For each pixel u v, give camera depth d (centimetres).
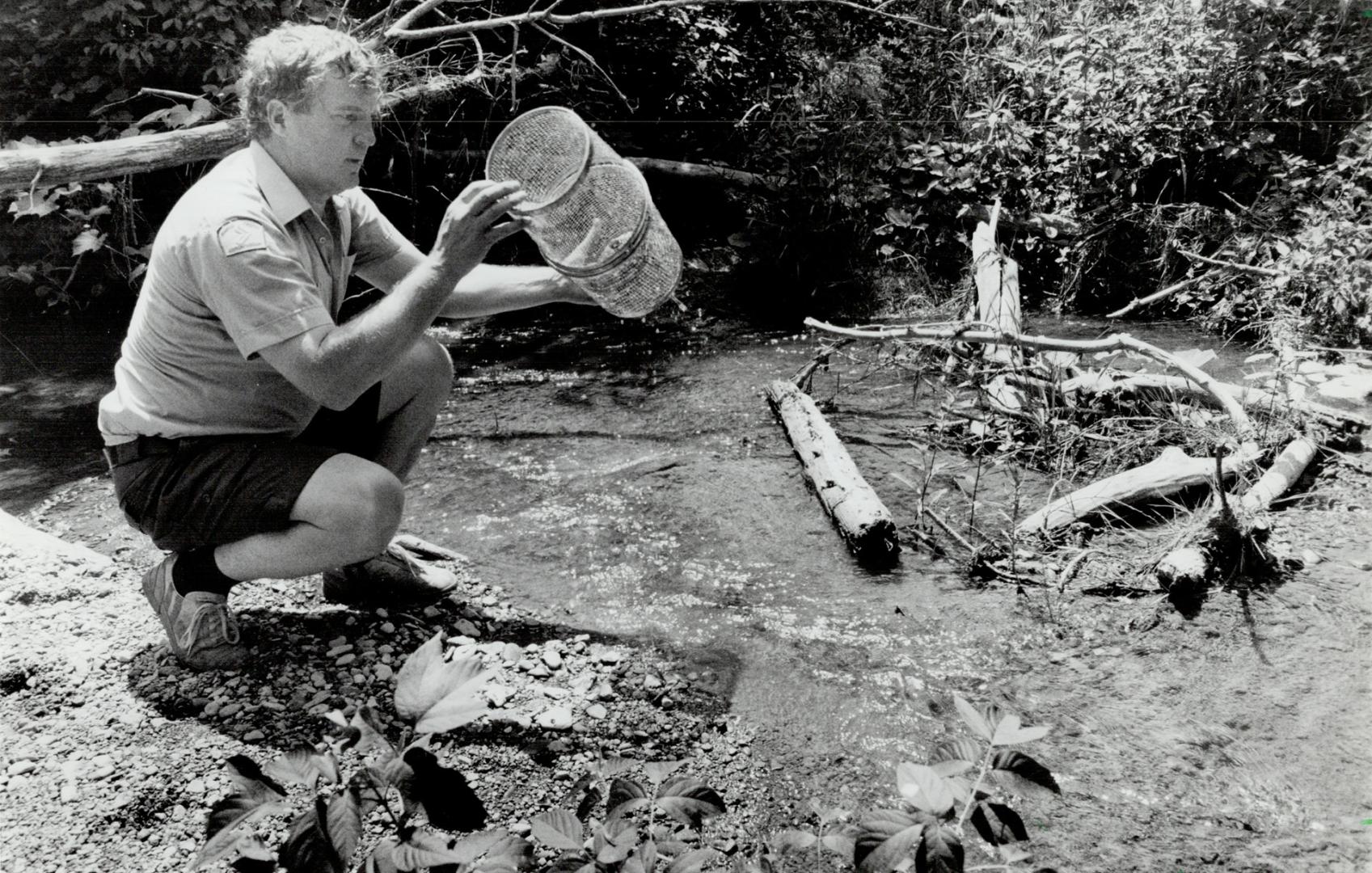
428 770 147
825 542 335
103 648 263
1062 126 620
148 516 249
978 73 683
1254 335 520
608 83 651
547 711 247
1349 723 250
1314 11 618
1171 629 288
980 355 435
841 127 630
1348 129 614
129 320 527
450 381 287
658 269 249
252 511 239
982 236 542
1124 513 344
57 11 538
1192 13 621
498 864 150
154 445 246
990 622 292
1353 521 340
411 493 367
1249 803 227
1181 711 255
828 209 600
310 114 225
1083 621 292
